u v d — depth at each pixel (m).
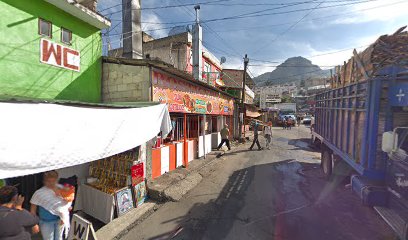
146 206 6.17
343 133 6.45
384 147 3.80
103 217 5.54
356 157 5.19
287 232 4.94
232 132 19.14
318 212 5.90
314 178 8.93
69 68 6.40
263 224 5.30
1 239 2.63
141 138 5.20
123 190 5.77
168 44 17.97
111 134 4.32
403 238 3.31
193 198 6.91
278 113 45.25
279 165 11.11
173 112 8.97
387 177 4.12
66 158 3.48
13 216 2.74
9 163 2.81
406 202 3.53
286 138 22.33
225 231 5.02
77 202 5.97
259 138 22.17
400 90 3.90
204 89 11.64
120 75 7.32
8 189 2.85
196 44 14.15
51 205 3.65
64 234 4.05
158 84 7.40
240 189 7.71
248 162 11.74
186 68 17.25
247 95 31.16
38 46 5.58
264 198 6.90
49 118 3.25
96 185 6.00
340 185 7.36
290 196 7.05
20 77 5.24
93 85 7.23
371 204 4.06
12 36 5.07
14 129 2.87
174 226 5.27
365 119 4.52
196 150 11.85
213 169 10.27
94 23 7.01
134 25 9.02
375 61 4.31
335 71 7.60
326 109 8.66
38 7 5.55
